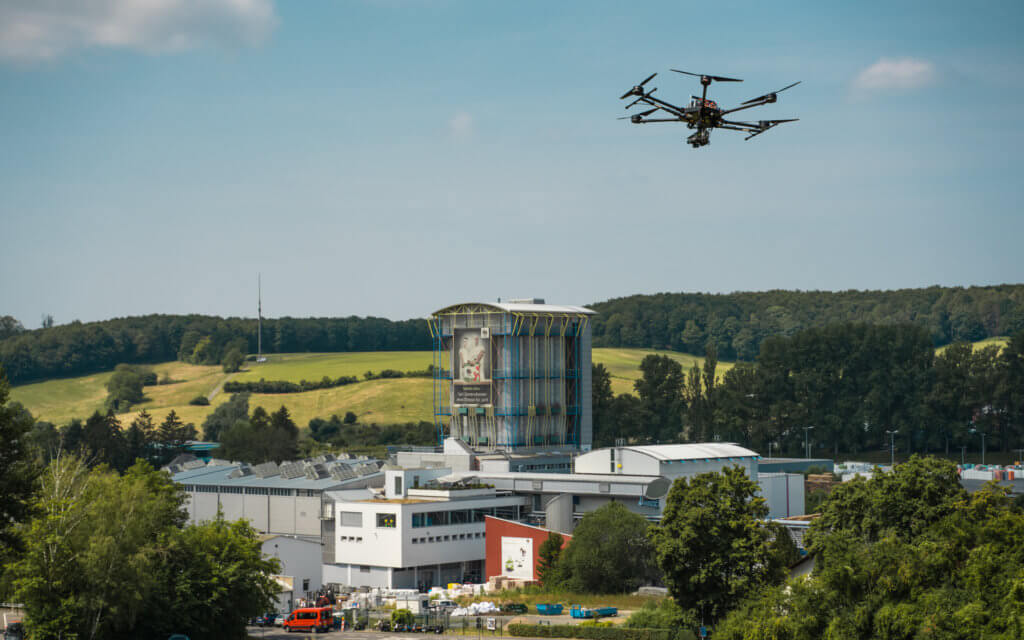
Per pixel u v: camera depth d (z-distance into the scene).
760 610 119.56
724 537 136.62
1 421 117.19
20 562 132.38
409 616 170.88
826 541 121.56
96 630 133.12
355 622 177.00
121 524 138.38
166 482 186.88
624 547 190.50
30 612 131.50
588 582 190.00
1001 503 124.56
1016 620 98.38
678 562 136.75
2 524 116.62
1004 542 110.31
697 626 137.88
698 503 138.62
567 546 196.00
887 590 110.00
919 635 103.56
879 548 114.19
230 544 156.12
